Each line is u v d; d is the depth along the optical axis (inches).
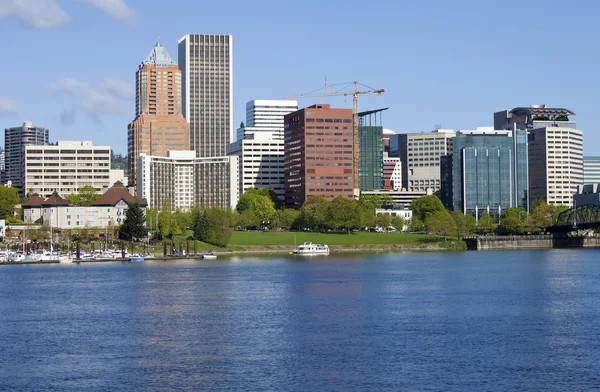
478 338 6417.3
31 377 5339.6
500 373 5369.1
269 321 7239.2
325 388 5054.1
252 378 5280.5
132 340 6437.0
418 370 5442.9
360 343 6245.1
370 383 5152.6
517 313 7632.9
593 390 5004.9
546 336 6496.1
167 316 7568.9
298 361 5698.8
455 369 5467.5
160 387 5103.3
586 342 6269.7
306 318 7381.9
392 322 7140.8
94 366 5605.3
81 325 7111.2
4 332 6796.3
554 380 5206.7
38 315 7677.2
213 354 5925.2
